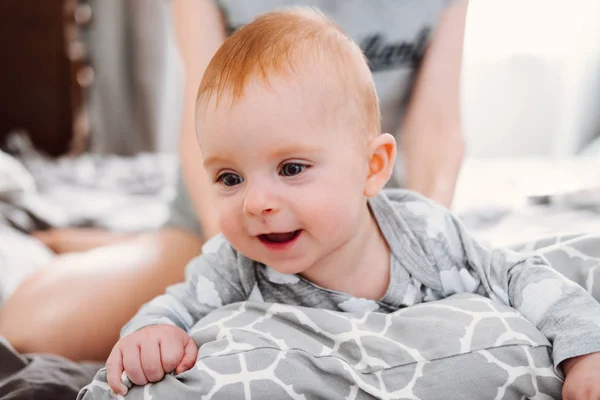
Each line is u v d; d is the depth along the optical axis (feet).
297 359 2.18
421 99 4.54
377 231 2.60
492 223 5.31
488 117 10.55
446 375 2.15
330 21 2.59
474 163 7.93
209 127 2.22
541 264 2.59
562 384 2.18
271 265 2.28
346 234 2.30
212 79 2.27
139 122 11.01
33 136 10.81
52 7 10.50
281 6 4.33
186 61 4.33
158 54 10.85
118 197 6.88
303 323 2.31
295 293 2.55
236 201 2.22
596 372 2.06
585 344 2.13
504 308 2.39
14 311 3.55
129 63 10.87
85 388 2.34
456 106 4.49
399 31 4.37
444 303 2.41
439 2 4.43
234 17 4.38
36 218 5.75
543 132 10.43
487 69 10.42
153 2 10.70
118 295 3.65
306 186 2.17
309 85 2.20
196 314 2.65
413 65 4.58
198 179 4.10
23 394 2.74
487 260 2.63
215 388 2.11
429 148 4.41
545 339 2.26
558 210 5.44
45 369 2.96
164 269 3.88
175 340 2.32
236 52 2.28
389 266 2.59
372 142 2.40
